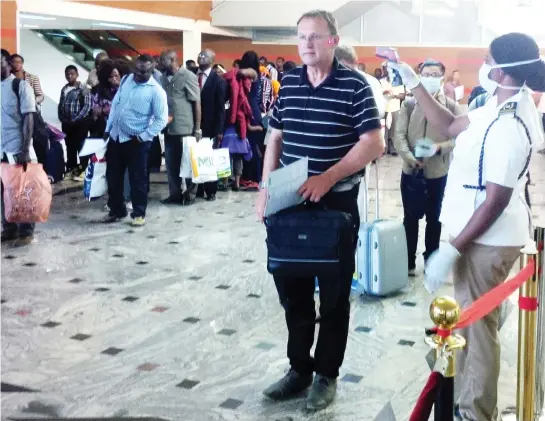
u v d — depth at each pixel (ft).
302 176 10.05
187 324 14.26
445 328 6.53
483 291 9.45
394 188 31.76
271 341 13.38
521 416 9.65
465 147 9.37
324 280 10.29
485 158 9.06
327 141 10.27
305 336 11.01
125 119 22.68
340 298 10.58
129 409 10.65
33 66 47.26
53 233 22.20
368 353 12.84
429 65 16.24
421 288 16.71
